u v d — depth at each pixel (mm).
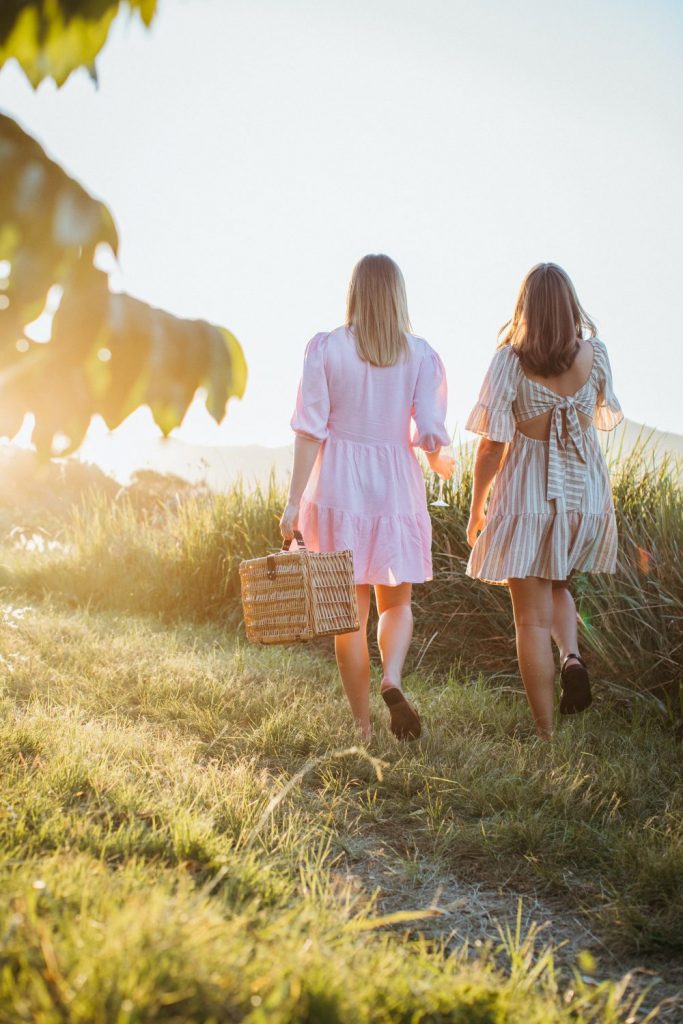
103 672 4438
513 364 3674
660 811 2957
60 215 975
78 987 1320
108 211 1022
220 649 5375
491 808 2957
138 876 1996
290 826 2545
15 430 1015
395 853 2680
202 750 3488
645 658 4230
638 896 2395
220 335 1070
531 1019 1602
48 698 3926
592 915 2332
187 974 1390
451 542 5488
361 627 3760
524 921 2328
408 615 3754
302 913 1890
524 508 3670
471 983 1678
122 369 1005
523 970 1850
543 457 3689
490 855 2664
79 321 982
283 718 3742
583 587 4535
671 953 2182
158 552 7305
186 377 1038
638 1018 1880
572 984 1971
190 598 6766
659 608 4246
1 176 978
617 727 3949
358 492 3611
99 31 1256
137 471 9977
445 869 2594
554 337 3596
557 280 3631
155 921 1521
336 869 2541
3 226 978
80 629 5422
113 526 8266
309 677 4742
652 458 5180
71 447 1014
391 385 3631
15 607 5844
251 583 3389
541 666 3703
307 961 1546
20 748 3066
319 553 3354
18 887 1758
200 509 7648
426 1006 1526
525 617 3754
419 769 3232
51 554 8109
